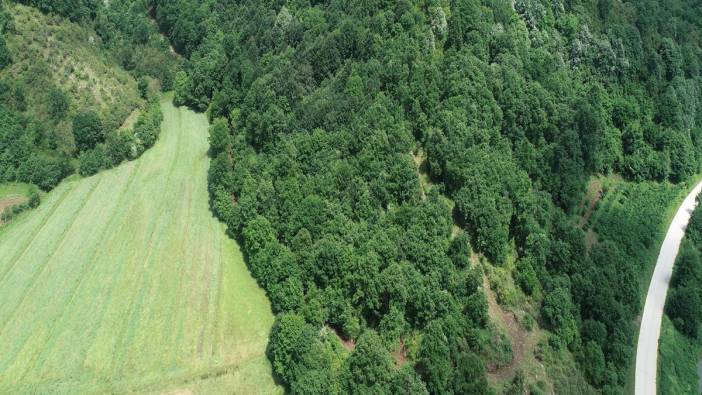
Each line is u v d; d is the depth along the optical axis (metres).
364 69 130.38
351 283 103.06
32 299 113.44
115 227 131.50
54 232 130.25
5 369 100.31
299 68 142.50
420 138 125.38
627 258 134.88
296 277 106.56
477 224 114.50
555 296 113.81
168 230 130.50
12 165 141.38
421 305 99.19
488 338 102.56
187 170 150.00
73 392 96.75
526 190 125.81
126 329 107.12
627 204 148.25
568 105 145.25
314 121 128.62
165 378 99.00
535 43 153.38
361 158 116.56
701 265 139.75
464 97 124.94
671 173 161.75
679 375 120.75
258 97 144.88
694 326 128.62
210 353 103.25
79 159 149.75
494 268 114.62
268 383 99.12
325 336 98.81
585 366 110.56
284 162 123.06
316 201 112.62
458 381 93.44
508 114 132.50
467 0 141.75
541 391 101.38
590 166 146.12
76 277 118.31
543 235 120.75
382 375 90.12
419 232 105.25
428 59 133.38
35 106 150.38
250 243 116.62
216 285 116.25
